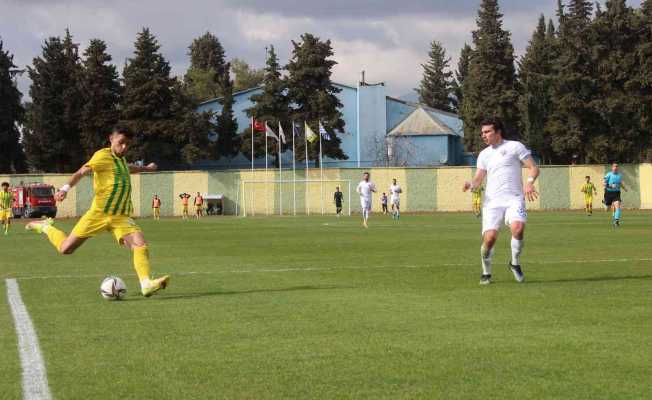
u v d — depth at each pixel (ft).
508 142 43.86
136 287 42.78
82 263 59.47
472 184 44.37
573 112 224.12
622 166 205.46
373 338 26.86
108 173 38.60
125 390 20.42
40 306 35.50
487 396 19.60
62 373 22.27
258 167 281.74
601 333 27.48
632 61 217.56
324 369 22.45
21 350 25.43
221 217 191.11
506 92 247.70
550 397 19.44
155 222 156.56
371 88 282.56
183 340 26.86
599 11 221.05
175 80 251.19
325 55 240.53
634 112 219.41
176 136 247.50
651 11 219.61
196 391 20.26
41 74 257.75
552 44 228.43
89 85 253.44
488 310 32.94
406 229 111.65
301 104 244.22
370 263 56.65
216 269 53.11
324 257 62.69
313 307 34.17
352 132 283.59
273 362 23.38
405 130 282.77
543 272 48.70
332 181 207.00
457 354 24.21
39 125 257.34
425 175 207.21
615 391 19.93
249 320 30.83
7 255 69.10
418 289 40.60
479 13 254.47
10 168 269.03
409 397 19.54
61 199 38.29
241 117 285.43
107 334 28.12
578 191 205.98
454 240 84.17
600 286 41.22
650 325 29.09
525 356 23.86
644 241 79.10
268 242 83.97
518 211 43.11
